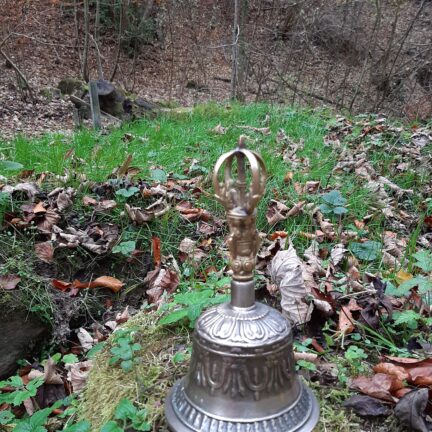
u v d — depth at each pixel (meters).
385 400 1.75
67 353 2.62
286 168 4.02
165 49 12.16
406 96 9.37
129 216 3.16
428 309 2.21
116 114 7.30
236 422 1.32
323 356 1.99
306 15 10.77
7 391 2.40
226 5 12.73
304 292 2.17
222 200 1.29
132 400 1.80
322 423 1.67
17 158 3.98
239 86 9.50
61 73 10.98
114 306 2.85
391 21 11.40
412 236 3.08
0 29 10.20
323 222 3.15
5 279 2.68
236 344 1.31
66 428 1.73
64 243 2.95
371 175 4.10
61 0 11.57
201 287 2.44
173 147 4.49
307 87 10.53
